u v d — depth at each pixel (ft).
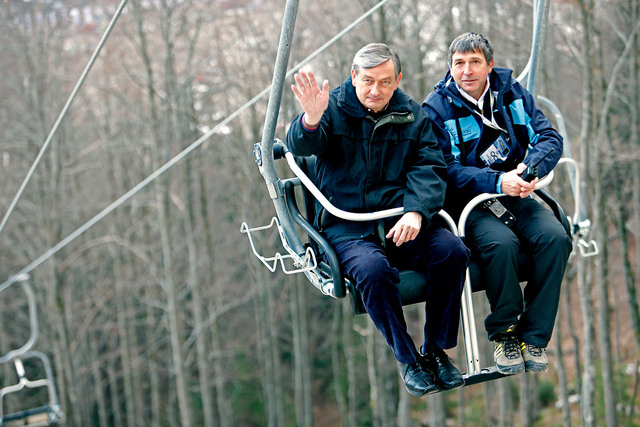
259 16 76.43
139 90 80.07
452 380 10.39
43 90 74.18
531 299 11.00
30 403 90.27
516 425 77.10
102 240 76.84
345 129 10.41
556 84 65.36
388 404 80.64
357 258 10.09
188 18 74.54
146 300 81.15
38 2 71.46
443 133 11.18
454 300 10.33
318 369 95.86
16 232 80.94
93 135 91.25
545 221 10.96
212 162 95.25
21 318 90.94
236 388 93.35
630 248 81.10
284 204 11.40
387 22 60.75
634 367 73.26
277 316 94.12
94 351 87.71
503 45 59.00
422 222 10.06
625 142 66.13
